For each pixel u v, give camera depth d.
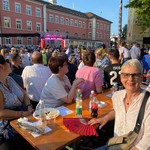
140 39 14.39
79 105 2.38
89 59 3.31
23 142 2.35
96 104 2.31
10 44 34.75
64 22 48.44
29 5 38.69
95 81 3.22
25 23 38.25
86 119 2.21
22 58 8.72
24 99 2.82
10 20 35.31
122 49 9.30
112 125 3.14
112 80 3.62
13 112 2.38
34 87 3.57
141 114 1.64
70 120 2.15
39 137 1.82
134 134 1.67
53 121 2.14
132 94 1.76
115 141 1.77
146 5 7.80
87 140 3.25
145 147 1.55
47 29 43.78
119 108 1.85
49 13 43.94
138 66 1.71
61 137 1.82
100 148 1.94
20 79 3.31
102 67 4.39
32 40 39.38
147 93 1.71
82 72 3.36
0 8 33.22
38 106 2.66
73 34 51.91
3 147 2.21
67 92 2.94
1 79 2.46
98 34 59.97
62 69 2.71
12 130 2.37
